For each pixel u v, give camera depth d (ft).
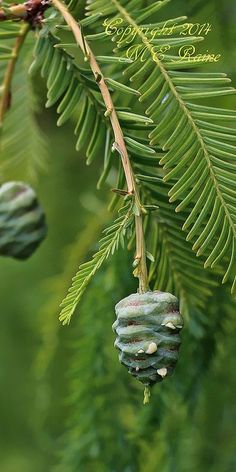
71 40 1.66
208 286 1.61
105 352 1.91
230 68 1.79
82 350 1.91
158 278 1.47
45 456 3.74
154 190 1.43
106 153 1.47
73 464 1.96
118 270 1.82
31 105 1.86
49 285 1.95
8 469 3.74
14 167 1.89
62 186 3.39
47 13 1.48
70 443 1.97
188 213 1.43
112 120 1.33
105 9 1.41
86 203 1.89
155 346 1.28
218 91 1.35
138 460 1.94
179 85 1.36
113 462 1.94
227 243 1.33
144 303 1.29
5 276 3.66
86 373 1.92
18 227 1.54
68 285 1.90
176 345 1.29
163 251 1.46
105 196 2.09
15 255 1.56
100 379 1.91
